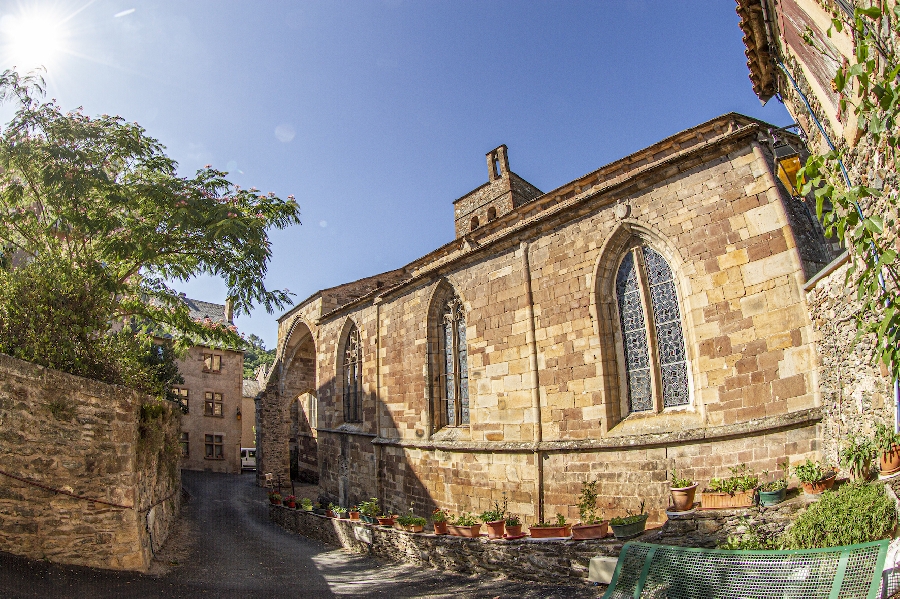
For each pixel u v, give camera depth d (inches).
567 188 634.2
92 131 586.6
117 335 566.3
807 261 426.0
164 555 534.9
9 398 383.6
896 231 230.8
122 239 598.2
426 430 747.4
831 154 202.7
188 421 1457.9
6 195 572.1
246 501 1087.0
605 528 457.7
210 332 773.3
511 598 434.6
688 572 275.6
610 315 549.0
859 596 213.9
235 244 620.4
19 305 456.8
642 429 498.9
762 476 420.5
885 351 191.5
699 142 522.3
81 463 412.2
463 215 1069.8
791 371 414.6
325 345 1098.7
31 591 328.8
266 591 462.9
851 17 225.1
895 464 289.1
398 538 621.3
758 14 374.3
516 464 596.7
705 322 465.7
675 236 494.6
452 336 749.3
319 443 1079.6
